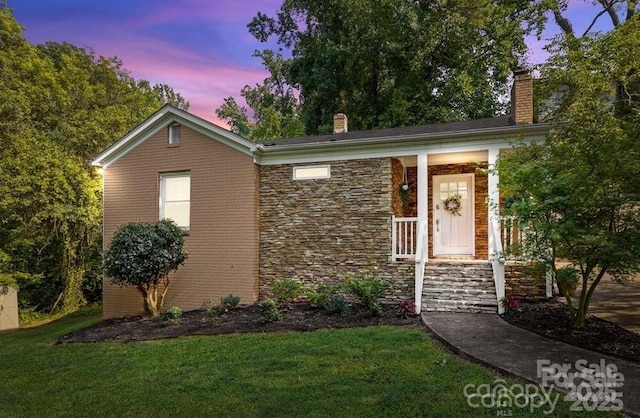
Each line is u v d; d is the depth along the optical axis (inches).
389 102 789.9
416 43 725.3
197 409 164.6
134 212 439.2
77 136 658.8
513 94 385.1
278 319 309.9
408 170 444.5
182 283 414.6
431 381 174.2
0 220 558.6
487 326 253.0
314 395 168.1
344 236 378.0
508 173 267.3
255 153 398.3
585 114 233.1
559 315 272.1
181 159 424.2
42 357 266.8
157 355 245.3
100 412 169.6
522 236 306.5
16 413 174.7
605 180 209.8
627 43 403.2
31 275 567.5
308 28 876.6
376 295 320.8
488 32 705.6
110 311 437.1
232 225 402.3
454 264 348.2
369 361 204.5
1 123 578.6
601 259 218.2
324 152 388.8
